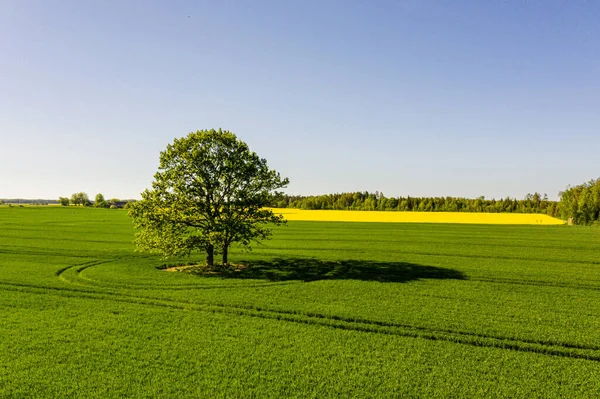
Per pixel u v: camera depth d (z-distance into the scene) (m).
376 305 22.11
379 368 14.09
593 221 105.62
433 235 65.12
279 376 13.41
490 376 13.50
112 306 21.70
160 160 33.25
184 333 17.45
